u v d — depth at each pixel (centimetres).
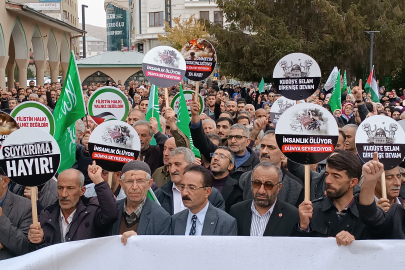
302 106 418
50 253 379
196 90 729
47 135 423
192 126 643
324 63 3369
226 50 3478
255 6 3400
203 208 451
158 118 841
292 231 434
